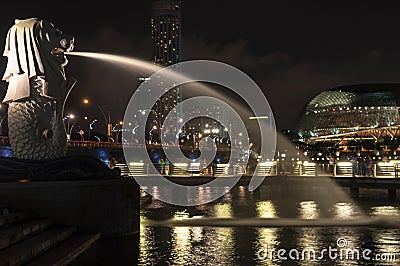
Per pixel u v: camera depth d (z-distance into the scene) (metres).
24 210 15.62
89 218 16.14
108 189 16.53
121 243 16.05
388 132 167.38
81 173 17.06
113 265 12.90
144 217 25.59
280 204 34.66
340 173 49.09
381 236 18.39
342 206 32.84
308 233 19.20
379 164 47.56
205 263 13.43
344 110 183.88
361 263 13.66
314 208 31.44
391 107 176.88
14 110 18.25
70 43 18.94
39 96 18.25
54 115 18.55
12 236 12.11
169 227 21.11
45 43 18.33
